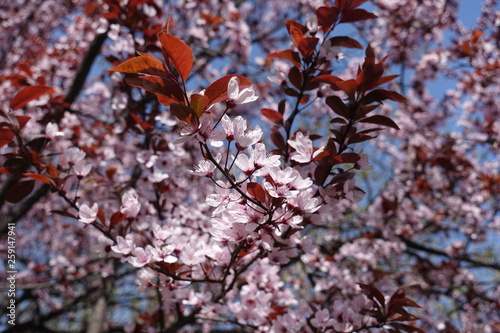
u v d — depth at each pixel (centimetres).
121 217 217
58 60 468
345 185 184
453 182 554
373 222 469
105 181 317
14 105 225
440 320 427
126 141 383
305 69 221
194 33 456
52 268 605
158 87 142
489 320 560
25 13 654
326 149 183
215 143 140
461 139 533
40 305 677
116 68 139
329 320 218
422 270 570
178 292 244
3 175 500
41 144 281
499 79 545
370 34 681
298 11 762
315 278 434
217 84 143
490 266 566
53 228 668
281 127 227
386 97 193
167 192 304
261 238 176
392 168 634
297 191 154
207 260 242
